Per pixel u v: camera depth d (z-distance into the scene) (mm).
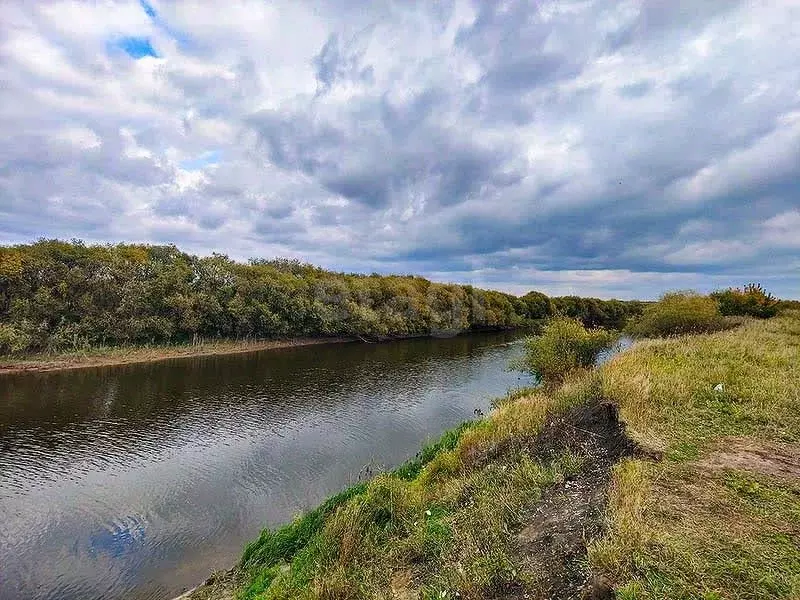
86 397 28500
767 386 10422
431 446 15812
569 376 17297
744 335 21094
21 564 11930
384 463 17969
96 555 12328
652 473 6582
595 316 104438
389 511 9133
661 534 5074
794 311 36688
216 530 13547
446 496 9188
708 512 5535
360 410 25719
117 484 16547
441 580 6152
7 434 21578
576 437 9180
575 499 6926
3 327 38188
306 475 17125
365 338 65125
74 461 18609
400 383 33094
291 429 22469
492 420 13508
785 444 7527
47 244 49188
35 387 30906
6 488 16203
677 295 30891
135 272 51594
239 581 9953
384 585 6680
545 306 100312
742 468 6652
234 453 19375
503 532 6723
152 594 10758
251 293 58656
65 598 10648
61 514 14484
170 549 12594
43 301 42938
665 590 4336
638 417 8578
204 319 52875
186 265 60031
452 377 35375
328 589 6703
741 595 4207
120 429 22562
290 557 10008
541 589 5219
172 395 29328
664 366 12953
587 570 5055
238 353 49219
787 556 4641
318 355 48469
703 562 4633
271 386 32094
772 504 5637
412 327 70250
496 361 44062
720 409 9289
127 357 42906
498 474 8969
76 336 42594
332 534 8680
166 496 15633
